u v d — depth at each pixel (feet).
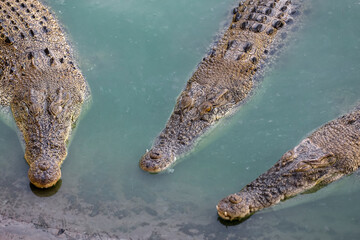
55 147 24.67
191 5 34.63
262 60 30.14
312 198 23.40
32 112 25.62
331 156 23.72
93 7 34.50
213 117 26.91
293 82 29.37
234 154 25.70
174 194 24.02
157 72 30.09
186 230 22.48
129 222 22.85
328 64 30.22
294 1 34.27
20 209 23.35
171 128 26.25
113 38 32.32
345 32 32.19
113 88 29.25
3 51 30.01
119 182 24.56
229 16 33.83
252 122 27.32
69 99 27.04
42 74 28.12
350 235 22.03
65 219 22.95
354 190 23.82
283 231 22.29
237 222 22.63
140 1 34.86
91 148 26.11
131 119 27.53
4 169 24.99
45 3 34.99
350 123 25.81
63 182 24.48
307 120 27.12
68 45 31.73
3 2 33.27
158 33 32.55
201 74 29.30
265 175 23.68
